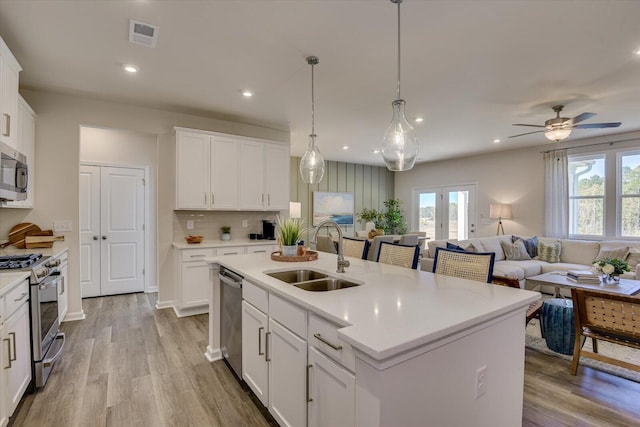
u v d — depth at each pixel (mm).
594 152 5434
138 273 5047
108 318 3770
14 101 2477
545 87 3318
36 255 2598
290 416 1707
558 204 5758
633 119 4395
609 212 5293
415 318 1308
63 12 2090
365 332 1160
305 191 7859
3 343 1788
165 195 4141
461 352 1323
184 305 3805
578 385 2371
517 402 1626
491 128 4930
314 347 1515
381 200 9086
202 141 4133
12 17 2137
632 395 2242
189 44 2494
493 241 5520
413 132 2338
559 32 2303
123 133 4949
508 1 1964
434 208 8180
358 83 3236
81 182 4688
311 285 2115
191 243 4102
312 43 2482
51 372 2514
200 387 2322
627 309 2240
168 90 3416
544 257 5375
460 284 1907
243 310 2279
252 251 4207
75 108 3598
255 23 2221
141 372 2529
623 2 1963
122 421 1950
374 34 2352
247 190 4441
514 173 6496
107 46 2520
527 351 2945
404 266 2576
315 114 4273
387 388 1076
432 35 2355
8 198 2367
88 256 4723
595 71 2941
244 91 3451
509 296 1646
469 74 3020
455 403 1310
